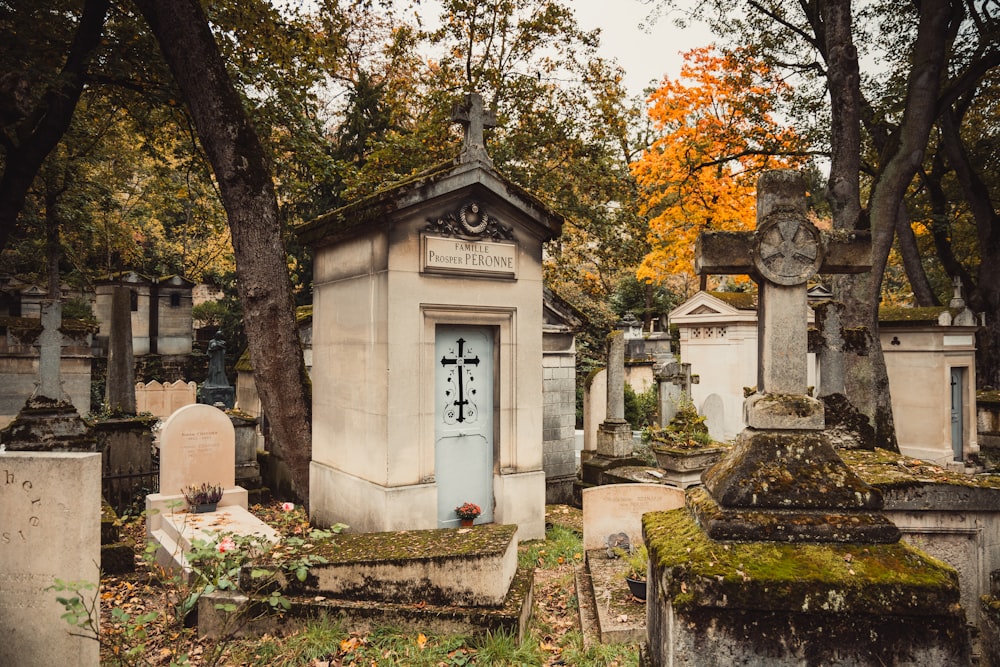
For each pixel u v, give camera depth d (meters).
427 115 19.03
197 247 34.69
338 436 8.54
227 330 29.11
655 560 3.29
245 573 5.35
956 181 19.75
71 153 16.03
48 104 10.77
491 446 8.54
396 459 7.48
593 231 20.52
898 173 11.23
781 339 3.54
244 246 8.59
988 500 4.64
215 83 8.35
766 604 2.84
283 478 11.08
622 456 11.52
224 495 8.64
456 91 18.67
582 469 11.65
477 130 8.13
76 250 26.31
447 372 8.19
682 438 10.82
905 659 2.82
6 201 10.85
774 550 3.04
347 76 22.23
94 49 11.19
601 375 13.11
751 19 15.95
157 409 21.00
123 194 30.39
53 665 4.20
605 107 19.14
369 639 5.00
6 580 4.24
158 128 14.46
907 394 15.29
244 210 8.52
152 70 11.84
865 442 5.98
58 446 7.89
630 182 20.89
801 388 3.53
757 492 3.22
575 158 19.34
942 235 19.45
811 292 20.23
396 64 19.08
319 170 13.63
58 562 4.19
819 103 16.53
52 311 8.02
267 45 11.91
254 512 10.25
